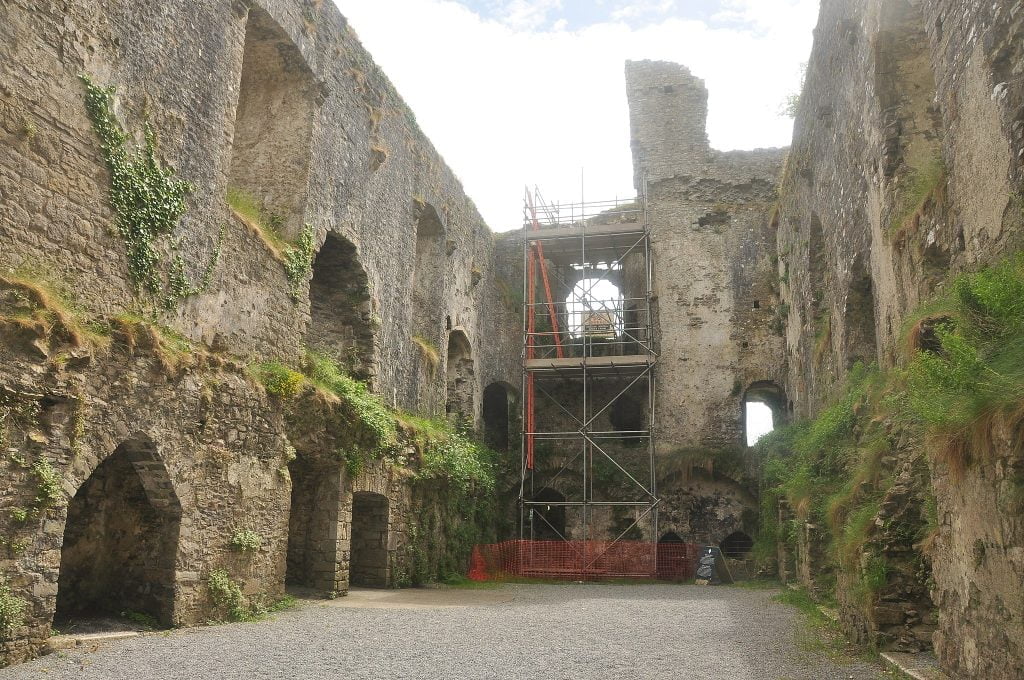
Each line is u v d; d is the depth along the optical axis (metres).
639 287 27.80
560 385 26.73
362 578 15.80
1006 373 5.47
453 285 22.69
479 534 21.33
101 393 8.66
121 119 9.79
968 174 8.46
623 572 22.78
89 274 9.15
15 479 7.56
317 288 16.83
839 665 7.60
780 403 25.91
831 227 16.20
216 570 10.34
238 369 11.05
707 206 27.02
